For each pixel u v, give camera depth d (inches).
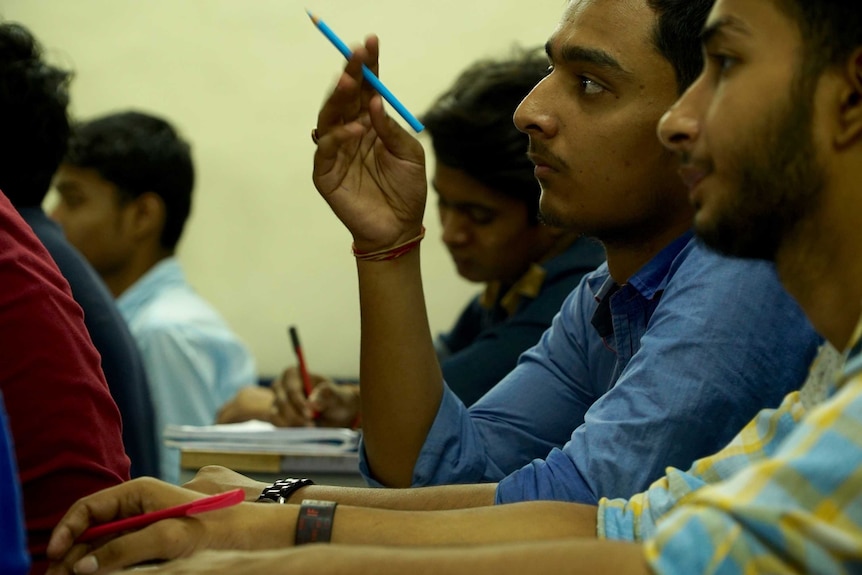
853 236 49.4
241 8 221.9
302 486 76.4
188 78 223.8
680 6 72.5
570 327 88.6
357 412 131.9
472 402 115.5
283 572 47.8
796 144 49.1
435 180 125.0
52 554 63.0
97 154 170.4
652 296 76.9
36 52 105.3
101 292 111.1
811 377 57.4
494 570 45.3
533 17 213.2
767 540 41.8
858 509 41.3
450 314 210.7
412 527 64.1
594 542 45.8
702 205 51.9
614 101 73.9
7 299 69.1
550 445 86.3
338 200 79.2
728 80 50.3
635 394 69.0
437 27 214.5
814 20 48.6
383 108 77.0
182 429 109.7
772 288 69.1
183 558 59.6
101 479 70.6
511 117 119.3
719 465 59.4
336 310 221.6
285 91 222.2
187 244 223.0
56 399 69.3
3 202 72.9
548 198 76.8
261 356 221.9
